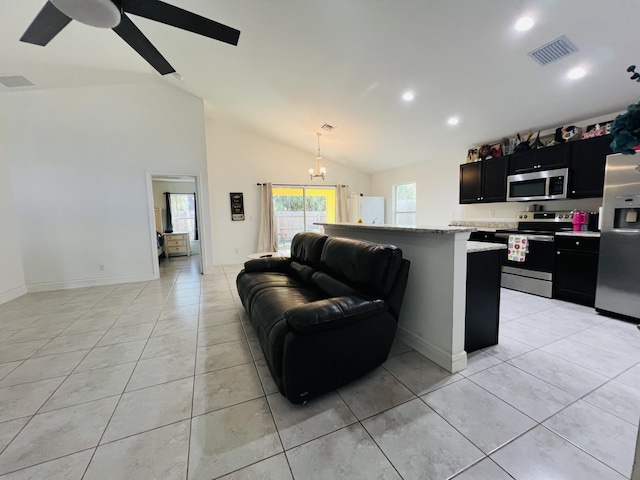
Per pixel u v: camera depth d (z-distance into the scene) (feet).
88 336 8.68
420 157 18.57
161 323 9.69
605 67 8.23
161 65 7.45
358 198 22.18
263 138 21.08
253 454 4.35
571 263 10.69
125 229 15.49
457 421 4.91
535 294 11.87
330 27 8.61
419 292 7.26
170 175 16.16
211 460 4.25
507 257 12.80
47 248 14.21
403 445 4.44
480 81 9.74
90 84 14.14
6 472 4.11
